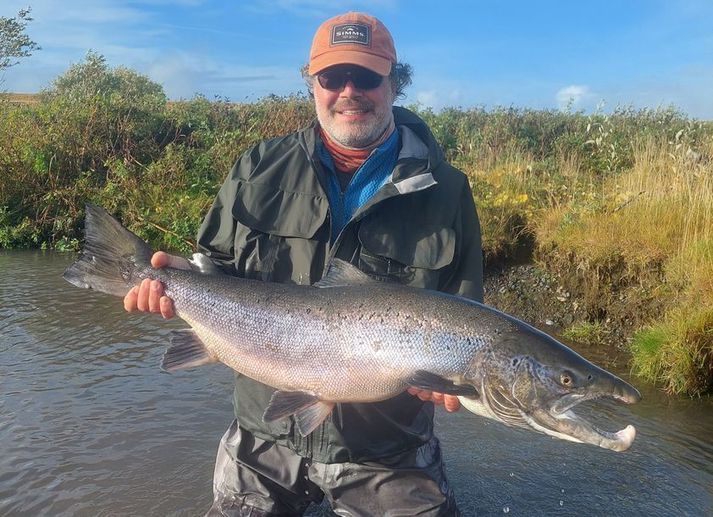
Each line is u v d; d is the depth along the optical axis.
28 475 1.55
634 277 2.76
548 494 1.55
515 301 2.99
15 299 2.94
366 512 1.19
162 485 1.53
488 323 1.02
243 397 1.21
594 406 2.07
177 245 4.10
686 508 1.50
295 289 1.14
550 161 4.57
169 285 1.20
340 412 1.12
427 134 1.24
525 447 1.78
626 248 2.82
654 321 2.49
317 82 1.20
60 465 1.60
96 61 9.65
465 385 1.01
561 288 2.96
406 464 1.18
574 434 0.95
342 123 1.17
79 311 2.78
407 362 1.03
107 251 1.24
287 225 1.18
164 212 4.29
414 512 1.17
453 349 1.01
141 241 1.24
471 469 1.66
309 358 1.09
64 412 1.87
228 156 4.88
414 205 1.17
